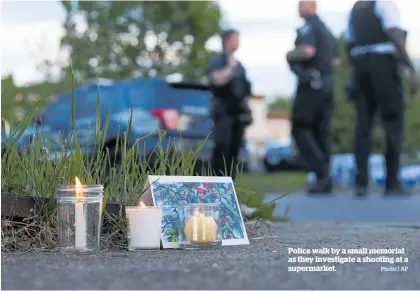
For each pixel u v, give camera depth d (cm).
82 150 347
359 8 861
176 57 2073
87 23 1905
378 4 845
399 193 917
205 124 859
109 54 1938
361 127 902
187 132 843
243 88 856
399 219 659
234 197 337
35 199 306
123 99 835
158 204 313
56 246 302
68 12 1814
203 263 251
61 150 335
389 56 865
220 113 852
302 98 934
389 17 838
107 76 1902
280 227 494
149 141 768
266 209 415
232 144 859
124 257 271
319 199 923
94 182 333
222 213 329
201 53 2066
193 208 307
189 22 2061
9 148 328
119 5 1930
